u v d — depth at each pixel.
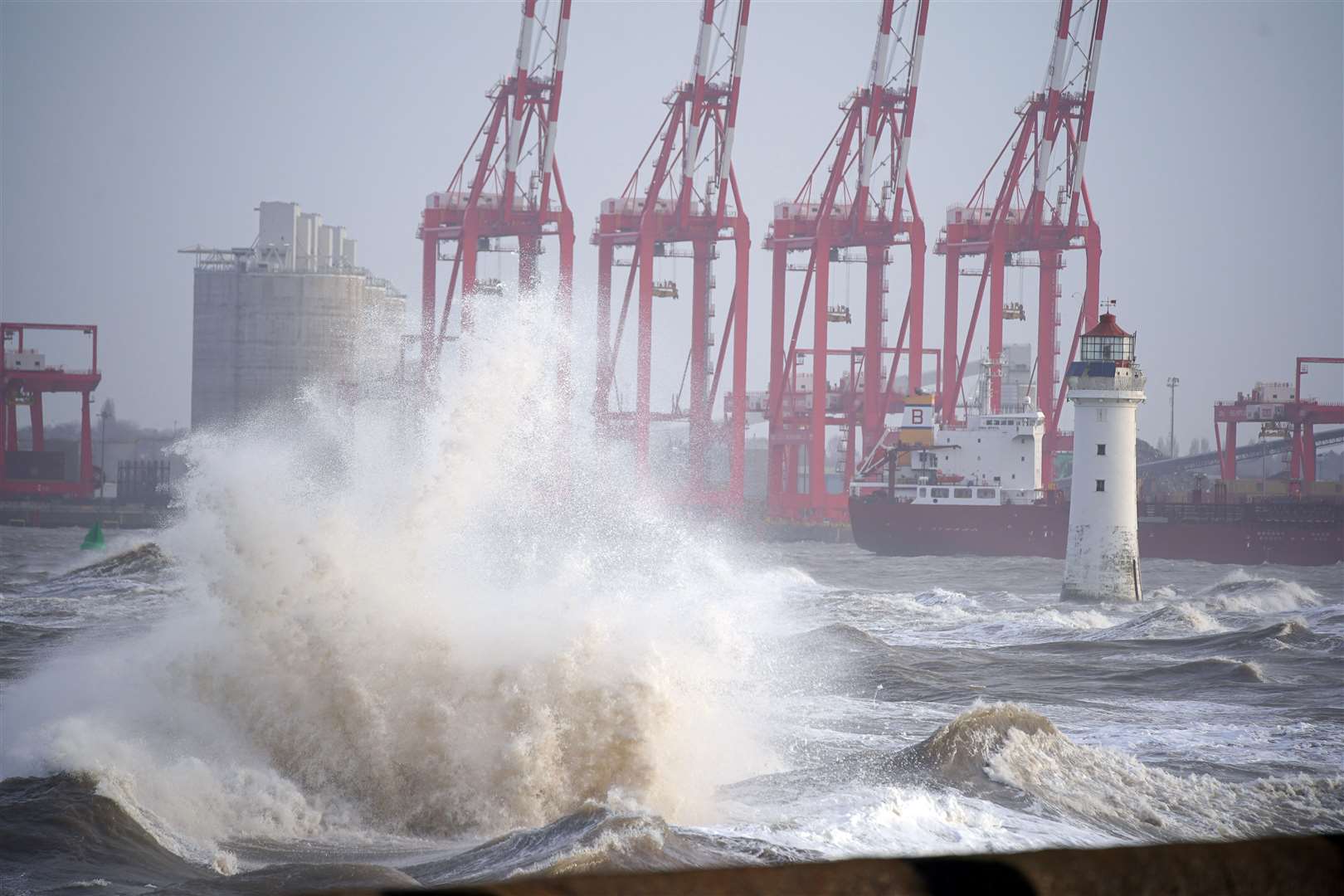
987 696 123.31
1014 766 74.81
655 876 5.83
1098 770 75.81
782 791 71.00
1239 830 68.62
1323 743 97.44
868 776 74.38
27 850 54.38
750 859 55.66
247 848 60.19
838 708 112.56
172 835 59.78
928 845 60.75
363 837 64.19
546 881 5.89
